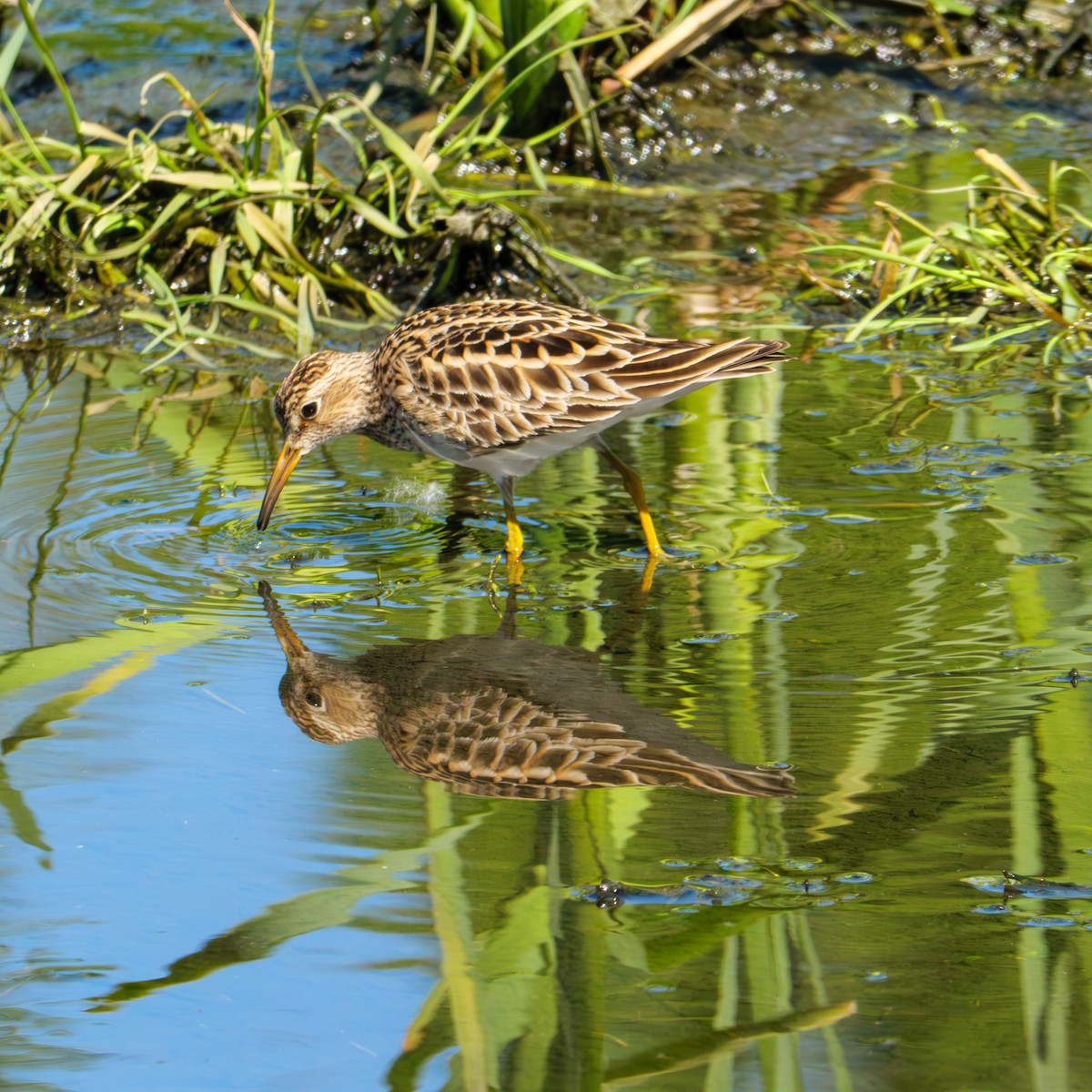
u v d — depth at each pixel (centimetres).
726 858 746
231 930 703
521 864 745
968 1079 600
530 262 1599
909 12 2186
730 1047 624
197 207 1611
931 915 702
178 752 848
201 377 1471
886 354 1463
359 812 793
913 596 1004
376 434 1244
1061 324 1477
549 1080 612
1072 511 1116
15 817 786
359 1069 623
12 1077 620
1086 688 887
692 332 1492
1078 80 2098
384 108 1984
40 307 1617
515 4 1784
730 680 910
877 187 1820
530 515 1175
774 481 1195
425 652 959
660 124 1958
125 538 1122
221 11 2345
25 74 2123
